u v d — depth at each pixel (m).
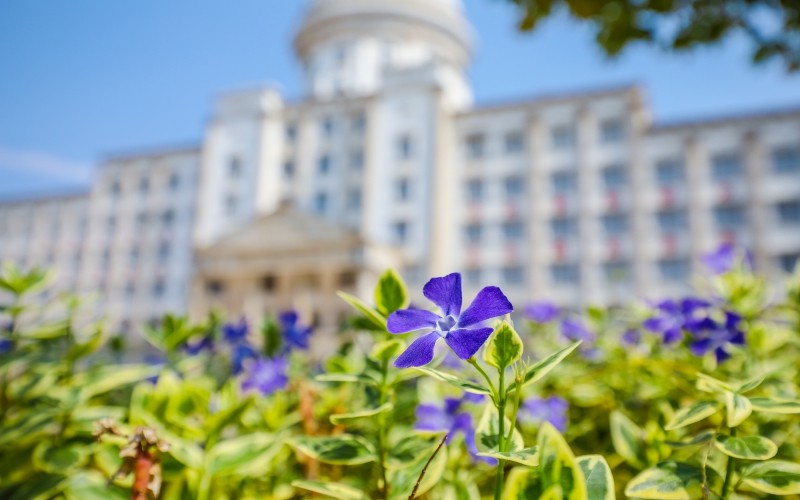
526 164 39.56
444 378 1.14
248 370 2.43
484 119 41.22
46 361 2.08
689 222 36.00
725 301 2.62
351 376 1.53
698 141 36.94
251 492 2.00
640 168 37.19
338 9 54.94
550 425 1.15
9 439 1.78
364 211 41.00
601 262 36.88
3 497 1.74
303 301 36.34
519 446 1.25
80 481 1.64
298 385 2.26
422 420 1.78
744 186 35.72
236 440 1.79
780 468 1.26
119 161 49.41
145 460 1.25
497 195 39.81
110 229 48.84
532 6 6.11
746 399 1.25
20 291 2.29
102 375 2.05
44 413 1.86
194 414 2.07
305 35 56.50
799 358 2.43
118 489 1.63
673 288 35.53
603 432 2.45
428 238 39.25
